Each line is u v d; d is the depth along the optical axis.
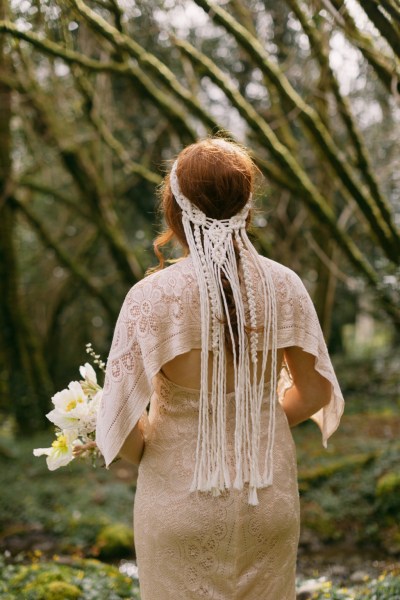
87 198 9.43
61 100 8.84
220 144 1.88
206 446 1.76
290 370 1.99
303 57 7.32
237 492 1.76
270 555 1.82
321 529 6.03
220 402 1.76
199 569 1.77
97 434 1.80
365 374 11.39
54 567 3.54
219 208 1.83
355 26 3.69
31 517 6.48
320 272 8.83
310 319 1.90
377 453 6.96
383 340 16.72
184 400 1.80
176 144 7.80
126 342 1.78
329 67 4.92
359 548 5.77
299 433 8.50
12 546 6.05
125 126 9.31
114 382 1.78
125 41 4.96
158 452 1.82
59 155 9.16
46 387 9.54
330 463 6.97
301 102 5.09
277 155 5.82
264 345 1.81
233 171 1.82
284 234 9.70
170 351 1.75
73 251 12.23
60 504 6.71
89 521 6.25
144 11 5.02
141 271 9.50
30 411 9.40
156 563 1.81
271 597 1.83
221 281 1.77
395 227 5.14
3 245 9.43
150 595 1.84
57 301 11.84
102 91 8.12
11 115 8.83
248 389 1.79
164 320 1.76
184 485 1.77
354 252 6.23
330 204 8.15
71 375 12.68
